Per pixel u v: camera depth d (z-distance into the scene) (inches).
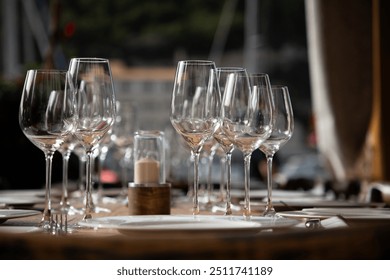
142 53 419.2
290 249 37.8
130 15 419.5
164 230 49.3
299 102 403.2
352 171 240.2
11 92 184.4
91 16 418.9
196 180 69.6
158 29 420.5
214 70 69.8
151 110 401.1
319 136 247.4
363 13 235.5
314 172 373.4
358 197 160.1
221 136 74.1
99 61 68.6
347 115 238.8
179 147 185.9
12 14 390.6
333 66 238.7
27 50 391.5
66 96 66.7
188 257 36.7
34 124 66.2
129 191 88.8
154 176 89.2
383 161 232.8
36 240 37.4
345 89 238.4
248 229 51.2
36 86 66.6
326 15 238.4
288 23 406.9
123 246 36.5
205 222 57.3
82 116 67.6
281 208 88.4
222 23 421.4
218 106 69.6
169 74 410.9
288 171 377.4
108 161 233.1
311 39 245.6
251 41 414.6
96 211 95.6
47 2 394.0
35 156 184.1
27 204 96.9
